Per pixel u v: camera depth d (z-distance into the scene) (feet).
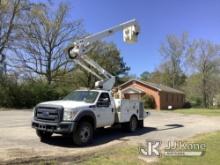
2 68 115.55
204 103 215.10
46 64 135.85
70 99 40.83
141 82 158.92
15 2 114.01
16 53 123.24
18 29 117.70
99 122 39.96
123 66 205.77
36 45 130.62
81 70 152.05
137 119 51.42
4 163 25.52
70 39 136.26
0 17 112.47
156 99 154.61
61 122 34.68
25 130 47.21
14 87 113.09
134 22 47.11
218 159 29.50
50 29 133.08
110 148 34.58
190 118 90.38
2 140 37.19
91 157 29.07
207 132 52.39
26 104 114.42
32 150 31.71
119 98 48.21
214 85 213.66
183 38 226.79
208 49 212.64
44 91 118.93
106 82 47.44
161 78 242.17
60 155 29.84
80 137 35.91
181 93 192.54
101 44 167.02
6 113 83.41
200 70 216.54
